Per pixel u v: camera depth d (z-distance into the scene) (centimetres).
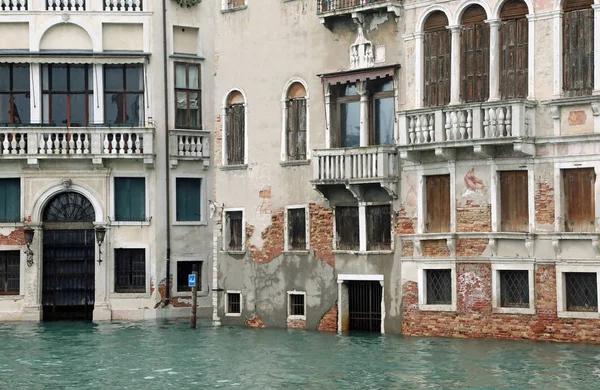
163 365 2483
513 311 2628
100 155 3644
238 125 3288
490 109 2612
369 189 2925
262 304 3198
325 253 3038
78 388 2217
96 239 3659
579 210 2542
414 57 2828
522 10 2628
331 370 2334
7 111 3709
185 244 3747
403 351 2555
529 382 2103
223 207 3306
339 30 3012
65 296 3694
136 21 3712
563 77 2556
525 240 2602
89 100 3719
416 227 2816
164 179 3716
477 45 2708
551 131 2567
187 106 3781
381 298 2920
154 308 3675
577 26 2538
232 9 3281
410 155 2780
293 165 3123
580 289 2544
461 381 2144
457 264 2725
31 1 3678
